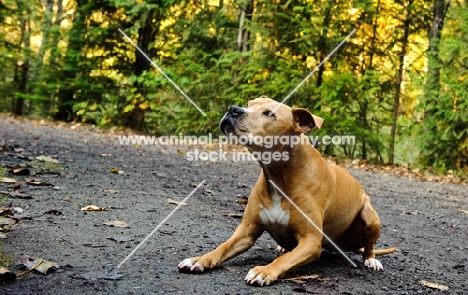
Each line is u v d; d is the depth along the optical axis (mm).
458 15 12516
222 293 2936
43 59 19328
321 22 12773
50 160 7145
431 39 12703
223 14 15055
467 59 12055
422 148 12562
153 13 15609
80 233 3902
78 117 18031
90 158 8031
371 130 13086
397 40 13062
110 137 13070
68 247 3535
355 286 3365
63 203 4793
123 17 16406
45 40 18656
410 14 12867
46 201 4797
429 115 12680
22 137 10258
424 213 6648
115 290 2836
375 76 12328
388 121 13359
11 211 4215
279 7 13180
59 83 17172
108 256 3436
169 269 3297
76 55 16500
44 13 18000
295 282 3268
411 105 13594
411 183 9531
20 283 2818
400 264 4164
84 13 16594
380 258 4316
